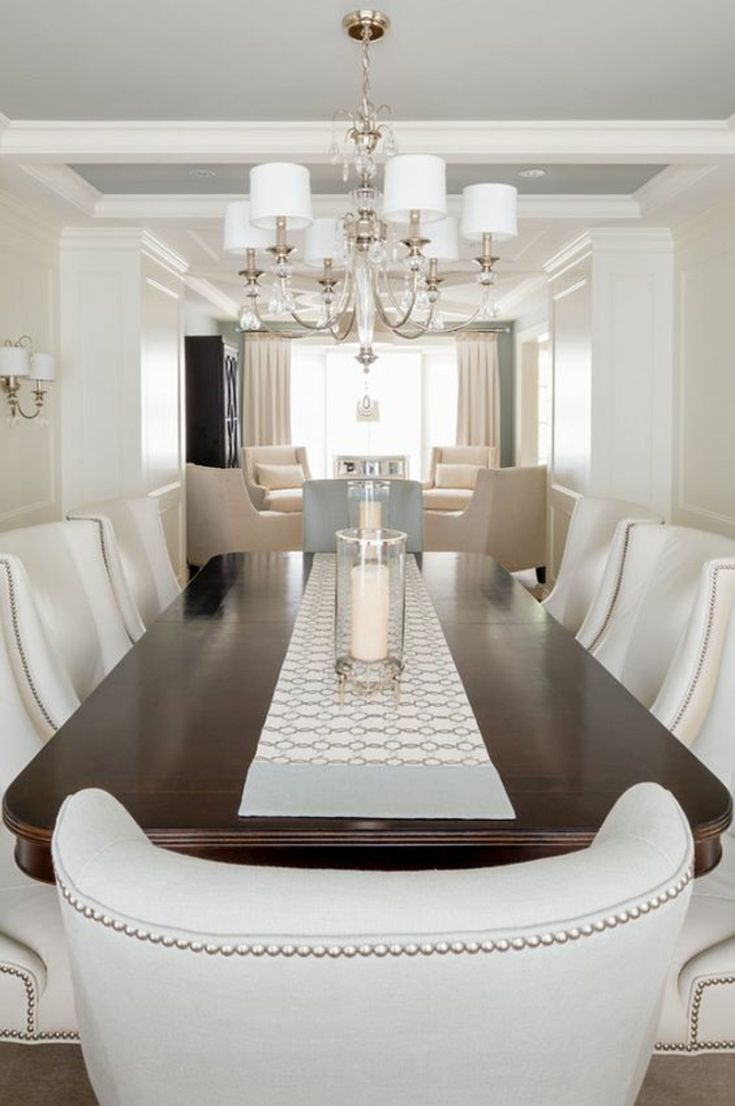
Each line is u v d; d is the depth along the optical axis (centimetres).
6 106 325
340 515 381
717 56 284
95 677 237
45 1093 155
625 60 288
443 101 322
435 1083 62
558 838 112
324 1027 60
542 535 644
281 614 234
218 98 319
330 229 319
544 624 223
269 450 941
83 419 523
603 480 527
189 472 659
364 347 308
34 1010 127
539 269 637
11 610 183
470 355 1009
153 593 312
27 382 467
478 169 418
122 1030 64
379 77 301
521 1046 61
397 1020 59
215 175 425
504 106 326
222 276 674
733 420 430
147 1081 65
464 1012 59
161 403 577
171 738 143
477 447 964
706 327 464
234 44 275
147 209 468
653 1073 161
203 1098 64
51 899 141
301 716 153
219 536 647
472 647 200
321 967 57
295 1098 63
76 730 147
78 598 237
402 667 170
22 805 119
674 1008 127
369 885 60
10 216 435
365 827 113
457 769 130
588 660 190
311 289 728
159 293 570
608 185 448
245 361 1045
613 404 522
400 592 164
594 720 152
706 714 173
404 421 1143
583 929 58
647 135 346
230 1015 60
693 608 181
